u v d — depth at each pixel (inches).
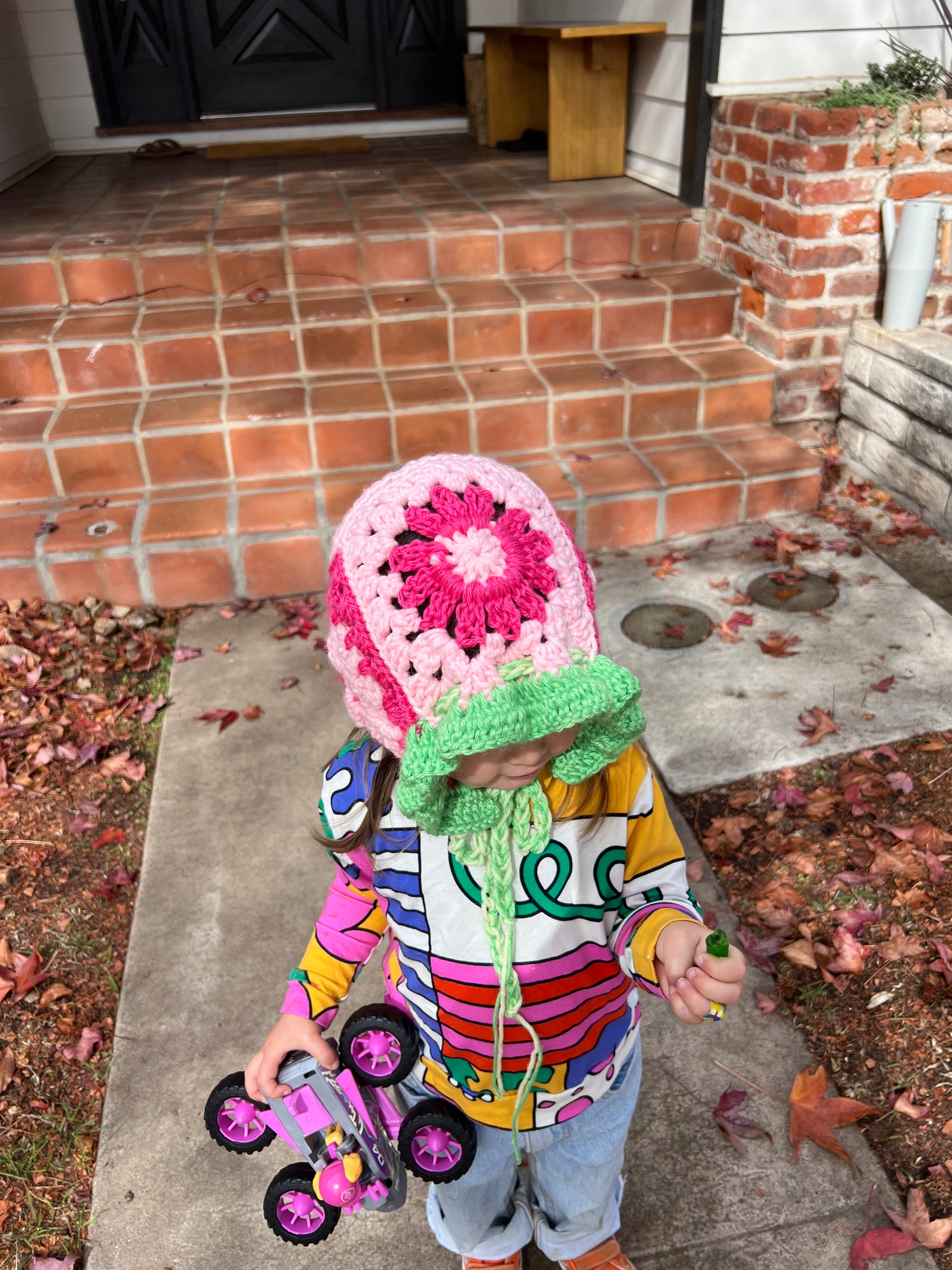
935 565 146.8
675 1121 78.7
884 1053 82.7
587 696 38.4
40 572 145.9
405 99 289.4
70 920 102.1
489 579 38.1
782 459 159.8
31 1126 83.1
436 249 181.2
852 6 169.0
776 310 167.6
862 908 95.3
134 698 134.2
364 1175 52.0
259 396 164.4
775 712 120.1
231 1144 52.6
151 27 270.7
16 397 166.6
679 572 149.4
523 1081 49.6
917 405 153.3
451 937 47.7
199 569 148.8
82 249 175.8
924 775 109.5
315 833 50.9
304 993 52.3
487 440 164.1
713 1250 70.6
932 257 153.8
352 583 40.4
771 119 158.9
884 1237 69.9
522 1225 64.9
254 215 194.9
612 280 182.9
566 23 237.3
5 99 243.0
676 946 45.4
